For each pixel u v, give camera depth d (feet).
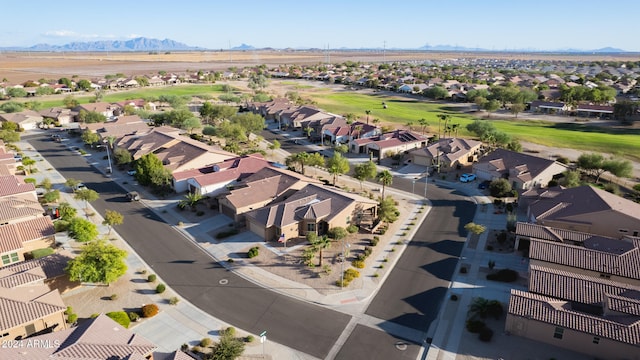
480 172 287.07
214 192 250.98
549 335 128.16
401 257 183.32
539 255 163.94
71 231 184.55
